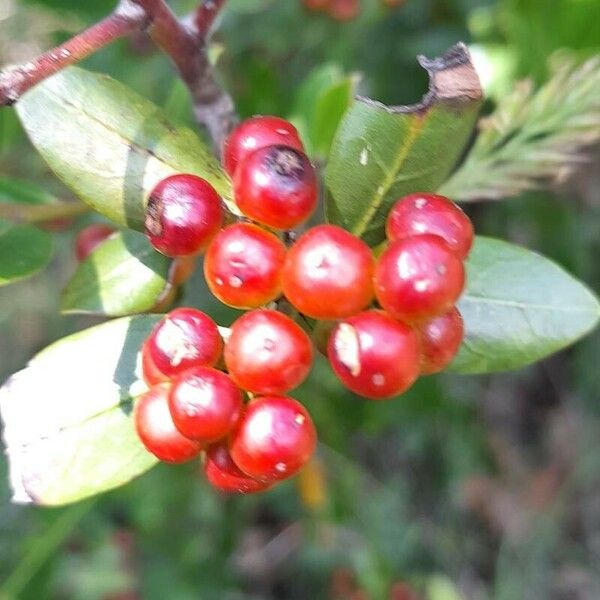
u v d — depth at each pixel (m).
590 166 0.16
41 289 0.19
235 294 0.05
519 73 0.11
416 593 0.15
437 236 0.05
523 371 0.21
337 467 0.14
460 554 0.19
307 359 0.05
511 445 0.21
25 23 0.15
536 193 0.14
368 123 0.05
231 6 0.13
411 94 0.13
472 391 0.19
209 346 0.05
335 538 0.16
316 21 0.13
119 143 0.06
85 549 0.14
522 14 0.11
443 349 0.05
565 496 0.20
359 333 0.05
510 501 0.20
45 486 0.06
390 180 0.05
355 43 0.13
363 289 0.05
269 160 0.05
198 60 0.06
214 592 0.15
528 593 0.19
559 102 0.08
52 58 0.05
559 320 0.06
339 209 0.05
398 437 0.19
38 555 0.10
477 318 0.06
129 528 0.15
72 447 0.06
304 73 0.14
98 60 0.11
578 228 0.15
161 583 0.14
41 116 0.06
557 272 0.06
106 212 0.06
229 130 0.07
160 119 0.06
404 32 0.13
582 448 0.20
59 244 0.16
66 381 0.06
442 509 0.19
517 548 0.19
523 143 0.08
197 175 0.06
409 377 0.05
